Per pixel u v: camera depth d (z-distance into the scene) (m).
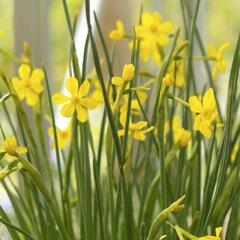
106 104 0.77
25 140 0.85
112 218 0.82
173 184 0.90
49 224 0.83
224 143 0.80
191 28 0.87
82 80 0.83
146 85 0.90
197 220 0.83
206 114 0.80
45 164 0.88
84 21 1.21
